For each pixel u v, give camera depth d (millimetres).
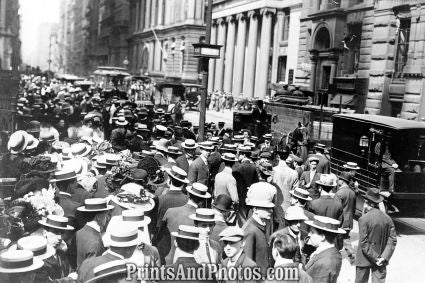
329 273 5367
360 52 31766
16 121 15570
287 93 27109
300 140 19094
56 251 5555
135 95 47625
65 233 6199
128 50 114062
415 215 12773
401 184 12562
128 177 7594
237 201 8305
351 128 14859
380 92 29234
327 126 21188
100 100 25094
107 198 6676
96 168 8734
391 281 9141
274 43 49719
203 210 5457
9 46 49344
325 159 13125
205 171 9359
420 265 10211
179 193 7301
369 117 14555
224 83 60500
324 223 5520
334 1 35844
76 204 6797
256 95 52312
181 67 76000
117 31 118875
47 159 7492
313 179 10844
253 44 52625
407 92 26359
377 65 29828
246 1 53688
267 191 6160
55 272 5160
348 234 9578
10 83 17547
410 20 27734
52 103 23453
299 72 40281
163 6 89312
